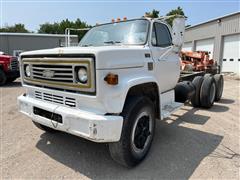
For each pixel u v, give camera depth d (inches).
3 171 115.0
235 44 689.6
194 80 246.8
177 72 175.6
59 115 109.3
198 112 233.5
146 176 112.4
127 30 148.0
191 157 132.3
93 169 118.0
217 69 364.5
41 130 171.5
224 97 323.9
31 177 110.3
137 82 113.2
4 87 402.6
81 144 147.3
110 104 100.8
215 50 774.5
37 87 124.6
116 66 103.4
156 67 140.4
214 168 120.4
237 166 123.0
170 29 167.3
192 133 171.2
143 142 123.8
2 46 836.6
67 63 103.7
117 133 100.9
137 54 121.4
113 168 119.1
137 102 113.7
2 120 196.5
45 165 121.4
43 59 114.3
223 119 209.2
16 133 165.6
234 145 150.6
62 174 113.2
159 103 139.5
